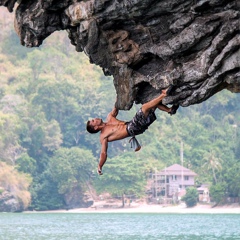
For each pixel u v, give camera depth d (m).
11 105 196.75
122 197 172.88
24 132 182.38
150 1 20.38
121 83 22.80
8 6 23.84
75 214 159.25
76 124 194.75
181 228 103.81
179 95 21.83
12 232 93.00
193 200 170.00
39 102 197.00
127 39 22.03
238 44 19.88
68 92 199.50
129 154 180.00
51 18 22.91
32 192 170.88
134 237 82.69
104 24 21.88
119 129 19.70
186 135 196.00
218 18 20.33
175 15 20.97
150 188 177.00
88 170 173.25
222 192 163.62
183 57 21.45
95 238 80.69
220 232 93.19
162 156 184.50
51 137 185.38
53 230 97.69
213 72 20.72
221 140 192.25
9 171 167.75
